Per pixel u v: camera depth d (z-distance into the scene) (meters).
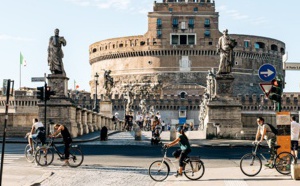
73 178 16.77
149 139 43.25
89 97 152.88
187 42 166.75
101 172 18.36
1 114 41.94
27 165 20.28
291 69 19.36
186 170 16.48
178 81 166.25
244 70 171.38
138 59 172.25
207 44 165.38
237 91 167.75
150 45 168.12
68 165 19.97
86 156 24.92
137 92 167.12
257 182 15.67
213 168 20.05
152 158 24.05
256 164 17.41
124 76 174.38
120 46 177.88
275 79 19.36
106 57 181.75
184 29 166.50
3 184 15.02
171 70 167.00
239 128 37.78
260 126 18.52
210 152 28.03
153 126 34.66
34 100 141.88
